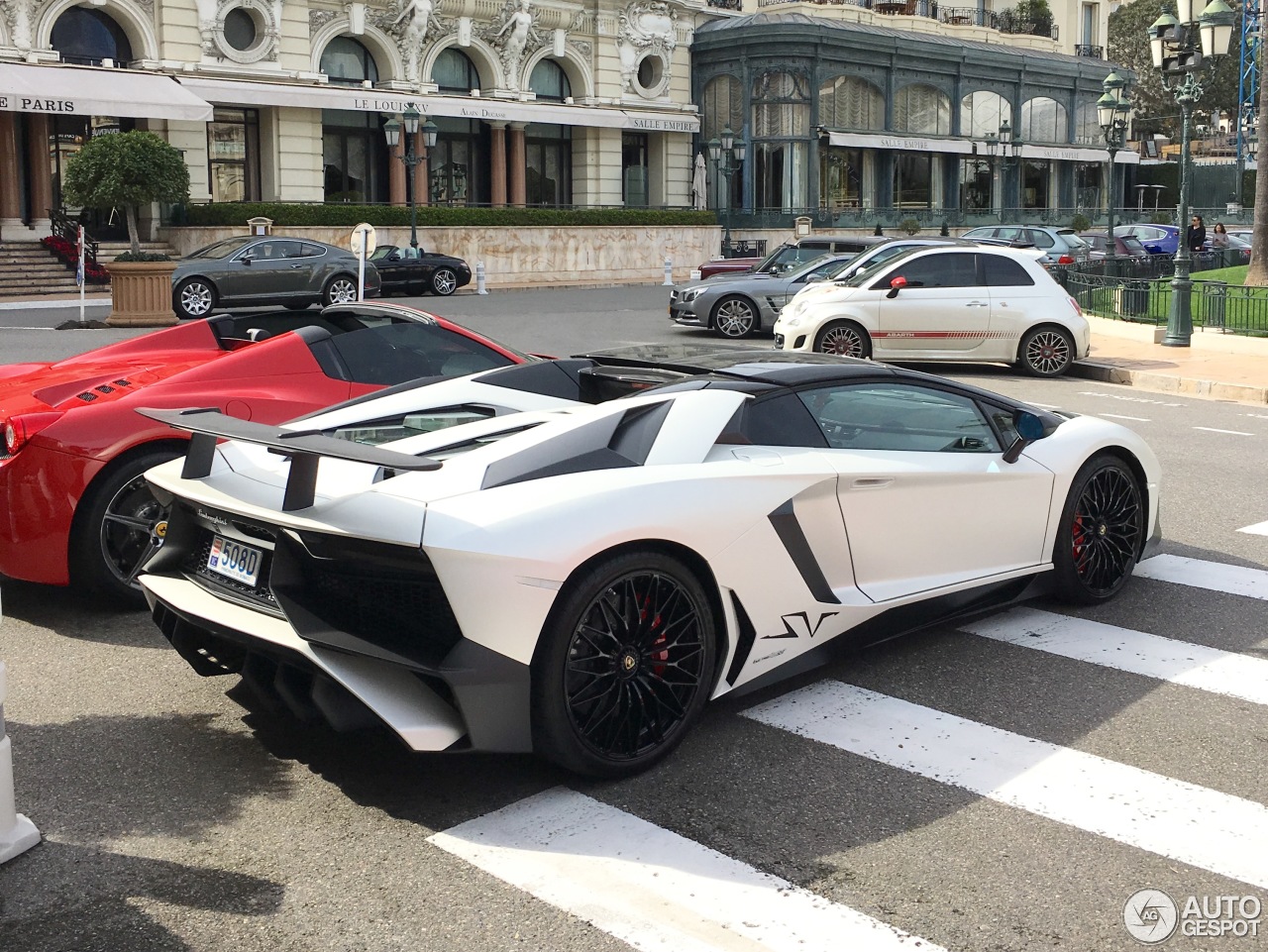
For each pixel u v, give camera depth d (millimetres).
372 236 13461
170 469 4441
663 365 5004
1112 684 4773
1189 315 17750
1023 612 5672
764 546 4219
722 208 43094
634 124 40844
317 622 3676
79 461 5461
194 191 31531
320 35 33844
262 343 6215
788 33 41219
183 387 5852
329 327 6980
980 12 54344
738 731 4320
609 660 3824
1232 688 4723
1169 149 73438
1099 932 3070
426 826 3641
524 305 25938
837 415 4719
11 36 28203
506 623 3574
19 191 28797
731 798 3809
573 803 3777
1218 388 13711
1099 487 5641
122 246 29609
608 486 3877
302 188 33812
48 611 5809
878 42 43312
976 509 5055
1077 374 15453
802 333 15125
